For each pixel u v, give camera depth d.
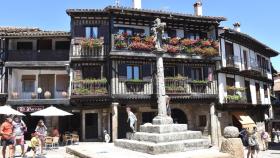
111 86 23.67
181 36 26.97
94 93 23.67
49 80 26.44
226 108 28.03
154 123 12.33
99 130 25.28
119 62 24.11
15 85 25.81
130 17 24.64
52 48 25.92
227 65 28.17
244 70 29.83
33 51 25.09
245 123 28.69
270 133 33.16
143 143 10.89
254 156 17.42
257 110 33.62
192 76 26.78
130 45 23.98
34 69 25.78
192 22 26.61
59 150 17.88
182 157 8.96
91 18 24.67
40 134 15.64
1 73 24.91
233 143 9.36
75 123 25.69
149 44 24.45
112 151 11.25
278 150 23.55
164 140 10.88
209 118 26.78
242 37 29.97
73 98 23.56
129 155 9.90
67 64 24.83
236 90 28.83
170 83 24.92
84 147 13.20
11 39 25.55
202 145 11.08
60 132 25.52
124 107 25.67
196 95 25.73
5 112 20.05
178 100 25.38
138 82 24.19
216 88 27.06
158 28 13.32
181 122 27.50
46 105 24.69
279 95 41.59
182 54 25.56
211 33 27.61
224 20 27.06
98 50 24.48
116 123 23.41
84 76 24.72
